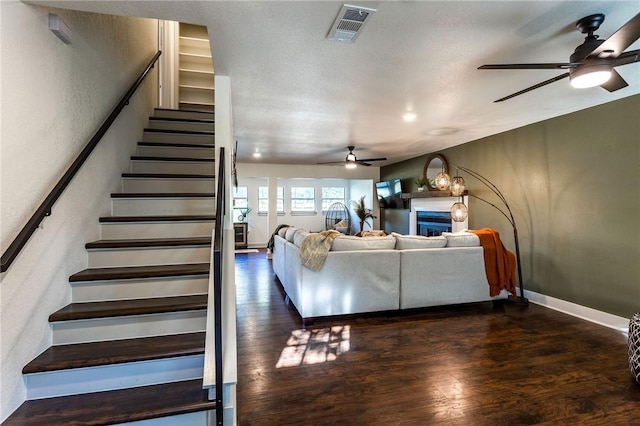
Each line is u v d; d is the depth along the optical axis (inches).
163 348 73.9
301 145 223.9
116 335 78.9
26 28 65.7
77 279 82.4
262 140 206.5
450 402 81.0
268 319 141.5
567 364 100.1
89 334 77.1
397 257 145.1
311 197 408.8
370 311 142.9
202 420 66.6
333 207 412.5
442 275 150.7
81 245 88.9
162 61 197.2
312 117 153.9
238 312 150.6
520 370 96.5
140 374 72.1
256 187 385.1
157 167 132.2
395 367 98.5
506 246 183.2
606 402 80.8
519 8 68.2
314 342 117.3
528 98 127.2
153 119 157.9
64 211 79.9
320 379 91.8
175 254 98.5
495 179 190.5
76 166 78.0
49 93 74.1
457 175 223.5
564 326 132.6
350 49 87.2
